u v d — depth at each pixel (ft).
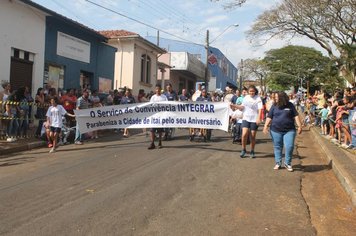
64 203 22.18
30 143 43.55
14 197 23.39
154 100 42.34
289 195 24.67
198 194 24.32
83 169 31.12
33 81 57.16
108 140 49.65
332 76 133.69
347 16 55.93
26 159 36.58
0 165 33.71
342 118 45.16
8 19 51.62
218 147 42.70
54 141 41.27
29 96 49.96
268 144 46.80
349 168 30.71
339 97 53.01
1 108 44.50
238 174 29.76
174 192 24.59
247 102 36.19
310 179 29.45
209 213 21.02
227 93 54.08
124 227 18.71
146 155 37.17
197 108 41.52
